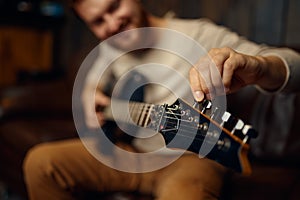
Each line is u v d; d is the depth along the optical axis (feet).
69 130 6.50
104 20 4.64
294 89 3.18
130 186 4.27
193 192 3.49
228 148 2.65
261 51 3.50
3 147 6.79
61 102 7.58
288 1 7.17
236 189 4.17
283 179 4.34
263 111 5.06
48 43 11.28
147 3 9.14
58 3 11.27
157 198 3.84
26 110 7.24
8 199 7.29
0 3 10.48
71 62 8.06
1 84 10.80
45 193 4.26
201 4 8.27
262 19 7.49
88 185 4.33
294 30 7.13
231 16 7.88
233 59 2.74
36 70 9.91
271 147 4.90
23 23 10.84
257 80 2.98
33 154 4.34
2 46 10.69
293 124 4.88
